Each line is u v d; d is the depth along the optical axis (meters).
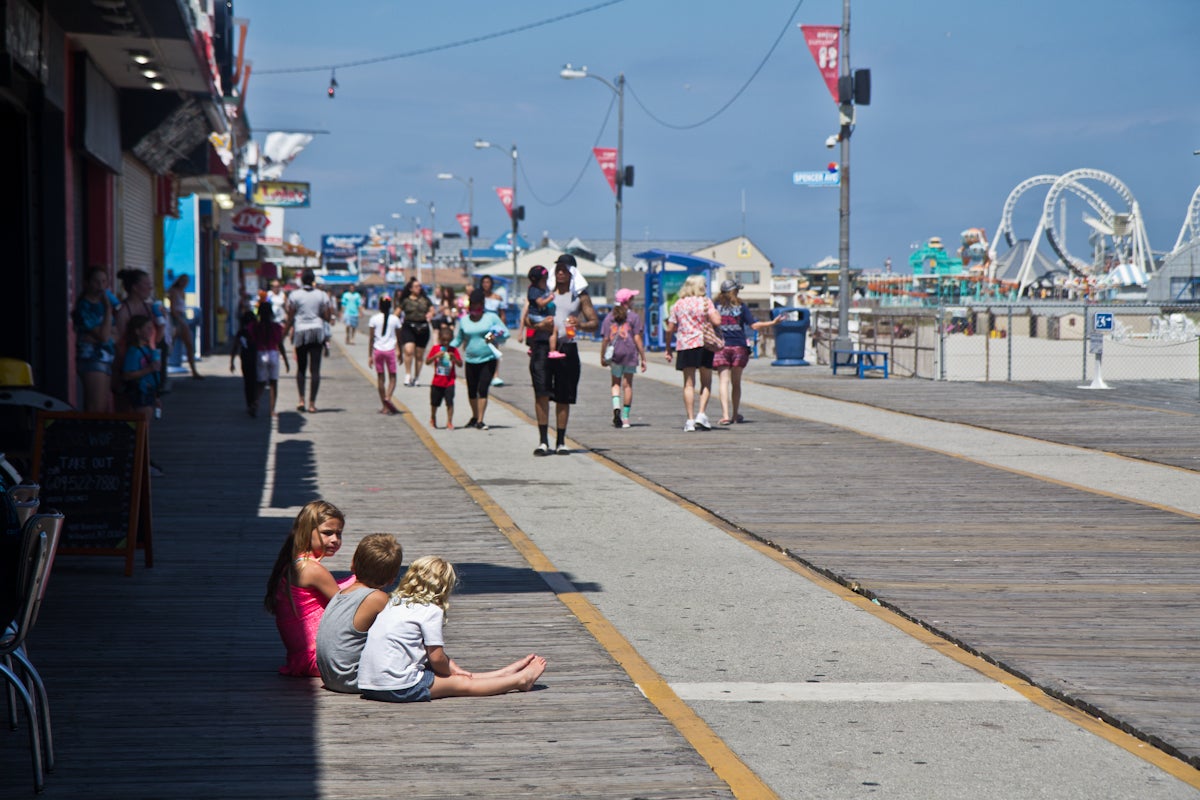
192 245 38.53
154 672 7.07
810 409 24.47
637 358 20.94
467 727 6.14
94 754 5.72
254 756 5.71
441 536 11.30
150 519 9.79
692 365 20.36
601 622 8.32
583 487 14.52
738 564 10.36
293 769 5.54
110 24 17.31
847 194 37.38
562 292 17.44
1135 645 7.66
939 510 12.77
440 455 16.98
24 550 5.14
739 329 21.06
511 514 12.71
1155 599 8.89
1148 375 35.50
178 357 32.53
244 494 13.47
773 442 18.83
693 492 13.95
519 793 5.27
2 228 16.56
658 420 22.16
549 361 17.23
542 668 6.86
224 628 8.05
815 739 6.07
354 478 14.77
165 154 28.09
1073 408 24.38
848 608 8.86
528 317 17.42
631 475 15.48
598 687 6.83
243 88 40.47
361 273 152.12
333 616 6.72
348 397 25.98
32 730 5.18
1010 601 8.84
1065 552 10.60
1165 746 5.88
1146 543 11.00
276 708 6.44
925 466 16.17
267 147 65.00
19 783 5.34
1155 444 18.55
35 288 17.17
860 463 16.47
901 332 42.38
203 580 9.41
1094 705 6.46
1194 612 8.50
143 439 9.64
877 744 6.00
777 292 115.25
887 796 5.32
